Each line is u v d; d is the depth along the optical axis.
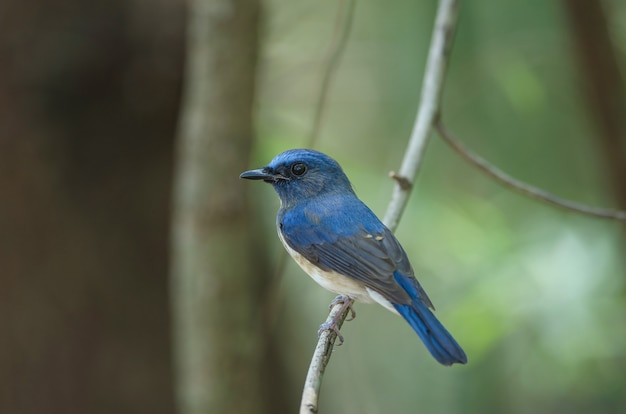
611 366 11.66
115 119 11.34
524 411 12.70
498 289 11.09
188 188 9.80
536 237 11.50
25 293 10.96
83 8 10.97
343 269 8.15
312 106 14.41
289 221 8.66
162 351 11.57
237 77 9.70
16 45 10.77
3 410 10.89
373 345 14.75
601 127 11.67
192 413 9.78
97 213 11.34
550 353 11.55
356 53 14.12
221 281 9.64
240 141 9.78
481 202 11.90
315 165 8.87
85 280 11.20
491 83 11.80
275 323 12.59
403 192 8.16
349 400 14.73
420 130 8.48
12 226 10.89
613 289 11.02
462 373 12.75
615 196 11.85
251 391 9.83
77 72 10.99
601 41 11.30
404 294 7.68
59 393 11.06
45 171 11.00
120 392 11.29
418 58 11.87
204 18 9.80
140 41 11.14
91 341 11.21
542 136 11.88
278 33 14.23
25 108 10.89
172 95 11.38
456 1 9.06
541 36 11.85
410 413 14.39
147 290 11.55
